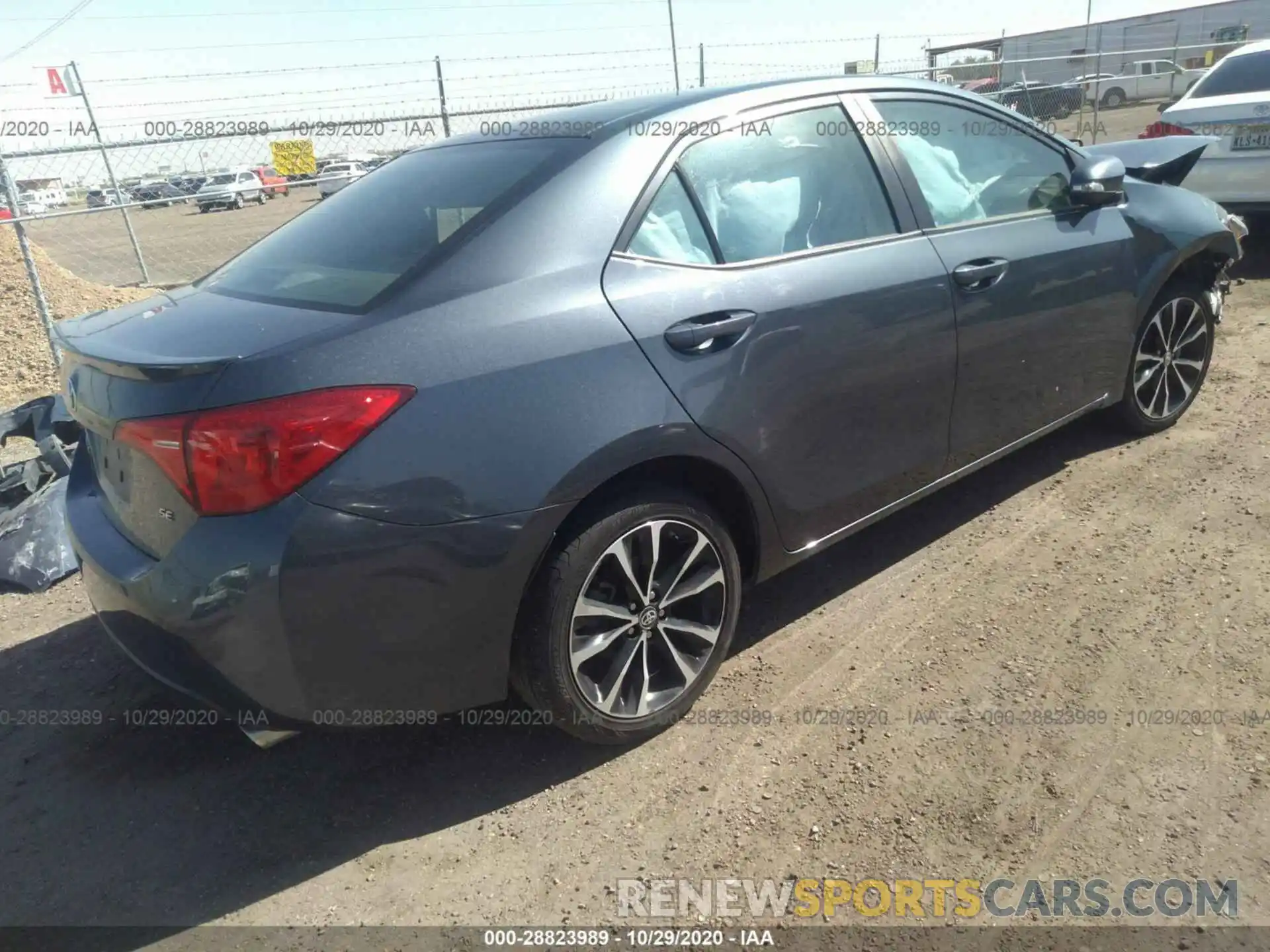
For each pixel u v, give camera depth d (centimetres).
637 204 258
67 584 396
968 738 258
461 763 268
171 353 221
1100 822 227
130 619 233
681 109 281
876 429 302
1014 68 2547
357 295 234
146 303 288
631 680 261
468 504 217
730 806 243
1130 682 275
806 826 234
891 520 387
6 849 248
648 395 242
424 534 214
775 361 269
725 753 262
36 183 990
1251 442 425
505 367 224
